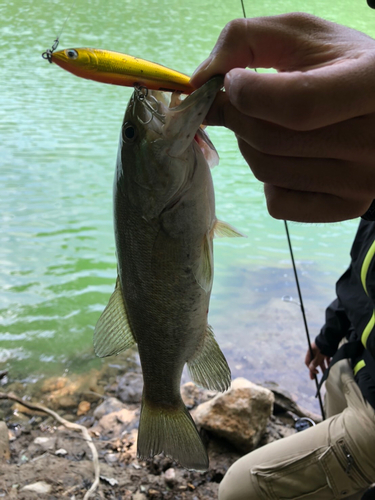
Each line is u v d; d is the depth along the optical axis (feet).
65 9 15.44
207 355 1.42
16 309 4.69
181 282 1.27
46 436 3.08
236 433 2.90
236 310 4.70
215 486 2.70
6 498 2.43
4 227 6.03
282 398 3.53
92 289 5.10
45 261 5.53
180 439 1.53
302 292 5.01
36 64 12.37
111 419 3.27
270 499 2.14
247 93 0.71
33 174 7.41
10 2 15.87
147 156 1.19
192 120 1.02
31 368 3.91
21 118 9.34
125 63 0.99
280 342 4.26
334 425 2.14
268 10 9.73
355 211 0.86
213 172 7.71
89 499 2.48
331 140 0.75
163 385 1.47
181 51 12.26
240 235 1.31
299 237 6.20
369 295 2.16
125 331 1.44
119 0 16.38
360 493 2.33
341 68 0.70
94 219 6.37
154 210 1.22
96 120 9.50
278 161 0.82
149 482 2.69
